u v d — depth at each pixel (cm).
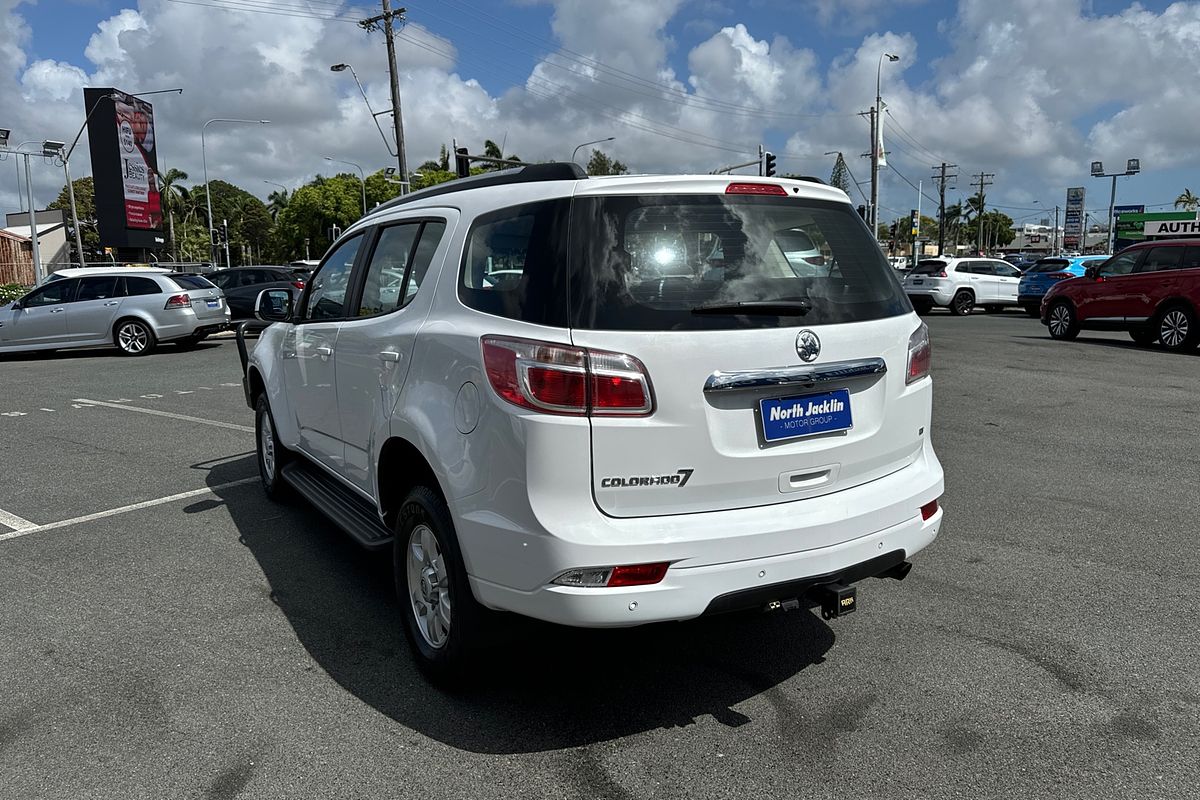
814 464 298
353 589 430
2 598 421
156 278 1616
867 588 423
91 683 334
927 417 345
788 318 291
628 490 269
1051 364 1255
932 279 2509
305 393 474
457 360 297
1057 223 8438
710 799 259
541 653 357
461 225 329
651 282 275
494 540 277
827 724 301
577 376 262
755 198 305
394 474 363
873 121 3428
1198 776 267
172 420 895
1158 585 421
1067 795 259
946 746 286
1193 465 656
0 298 3156
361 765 278
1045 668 339
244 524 536
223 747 289
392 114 2939
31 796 263
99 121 4684
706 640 369
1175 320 1398
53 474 666
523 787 266
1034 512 541
